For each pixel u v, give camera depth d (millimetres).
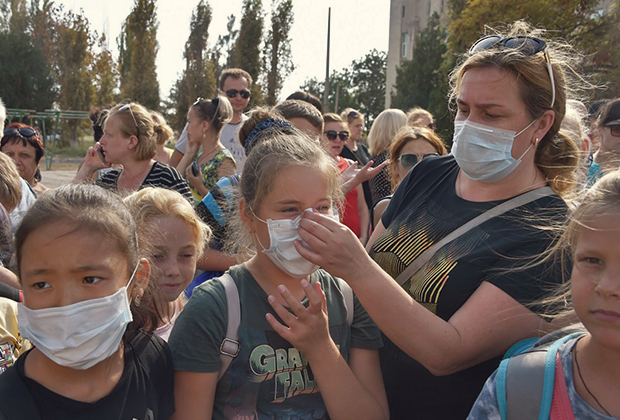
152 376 1737
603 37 16125
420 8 41125
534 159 2107
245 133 3141
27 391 1531
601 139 3727
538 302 1748
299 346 1755
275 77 46062
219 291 1839
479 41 2135
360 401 1812
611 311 1247
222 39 46469
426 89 34094
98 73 47312
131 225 1697
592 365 1340
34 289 1530
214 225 3189
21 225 1540
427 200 2297
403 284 2170
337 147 6082
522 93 1935
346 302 2002
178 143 6770
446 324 1768
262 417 1789
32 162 4875
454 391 1983
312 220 1712
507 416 1414
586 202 1350
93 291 1552
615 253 1246
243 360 1788
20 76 40656
